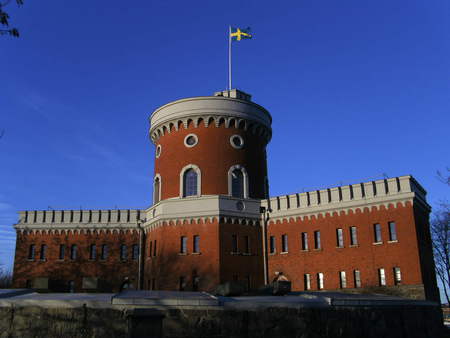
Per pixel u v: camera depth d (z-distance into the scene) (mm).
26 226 57938
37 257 57062
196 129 51344
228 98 52094
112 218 57531
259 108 54188
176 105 52344
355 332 29516
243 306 26797
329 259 45125
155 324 20312
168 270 46750
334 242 45250
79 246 57031
